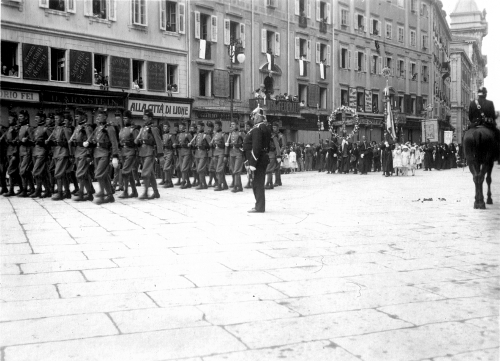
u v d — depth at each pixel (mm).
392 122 42000
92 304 5070
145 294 5398
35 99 25109
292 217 11078
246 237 8648
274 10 39250
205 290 5547
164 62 32219
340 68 44625
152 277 6070
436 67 58281
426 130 48406
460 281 5965
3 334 4301
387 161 30594
